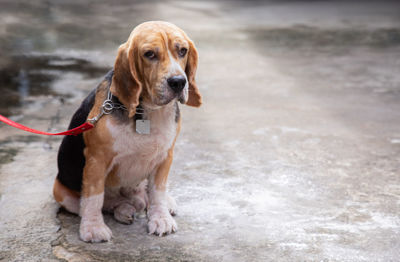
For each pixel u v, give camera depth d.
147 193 4.11
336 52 10.82
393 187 4.46
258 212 3.99
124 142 3.47
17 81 7.95
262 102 7.21
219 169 4.83
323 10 17.98
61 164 3.80
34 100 6.98
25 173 4.62
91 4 18.34
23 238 3.53
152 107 3.48
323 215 3.94
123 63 3.36
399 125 6.19
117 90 3.39
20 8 16.30
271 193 4.34
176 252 3.38
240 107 6.94
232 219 3.88
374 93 7.69
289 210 4.03
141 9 17.47
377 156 5.20
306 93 7.70
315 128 6.08
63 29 12.91
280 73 8.98
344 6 19.09
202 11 17.45
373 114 6.63
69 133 3.46
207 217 3.91
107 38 11.96
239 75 8.80
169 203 3.94
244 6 19.30
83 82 8.02
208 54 10.47
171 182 4.51
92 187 3.54
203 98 7.37
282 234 3.64
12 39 11.33
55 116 6.32
